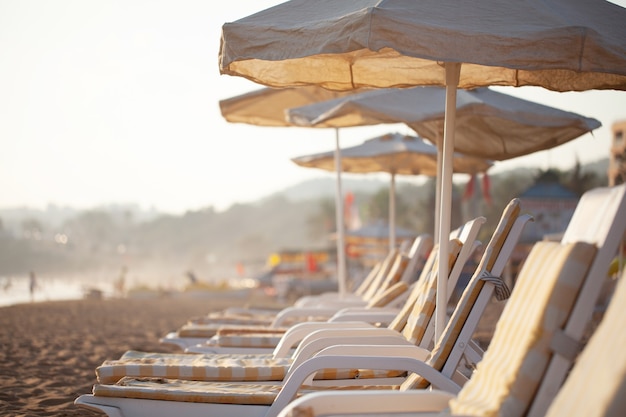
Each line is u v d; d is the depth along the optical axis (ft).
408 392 9.36
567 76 16.58
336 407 9.09
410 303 16.85
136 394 12.51
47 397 21.42
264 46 12.91
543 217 67.82
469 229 15.21
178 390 12.59
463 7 12.29
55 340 39.65
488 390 8.98
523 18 12.10
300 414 8.91
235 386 13.61
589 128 21.34
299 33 12.64
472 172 33.53
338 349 12.67
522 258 67.87
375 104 21.26
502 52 11.82
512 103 22.03
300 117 24.71
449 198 15.30
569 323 8.30
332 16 12.67
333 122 24.41
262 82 16.15
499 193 232.94
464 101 20.89
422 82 16.79
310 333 15.08
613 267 50.08
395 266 22.75
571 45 11.75
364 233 100.37
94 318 61.26
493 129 23.94
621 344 6.26
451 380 11.39
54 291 277.64
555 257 8.87
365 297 26.53
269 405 12.33
